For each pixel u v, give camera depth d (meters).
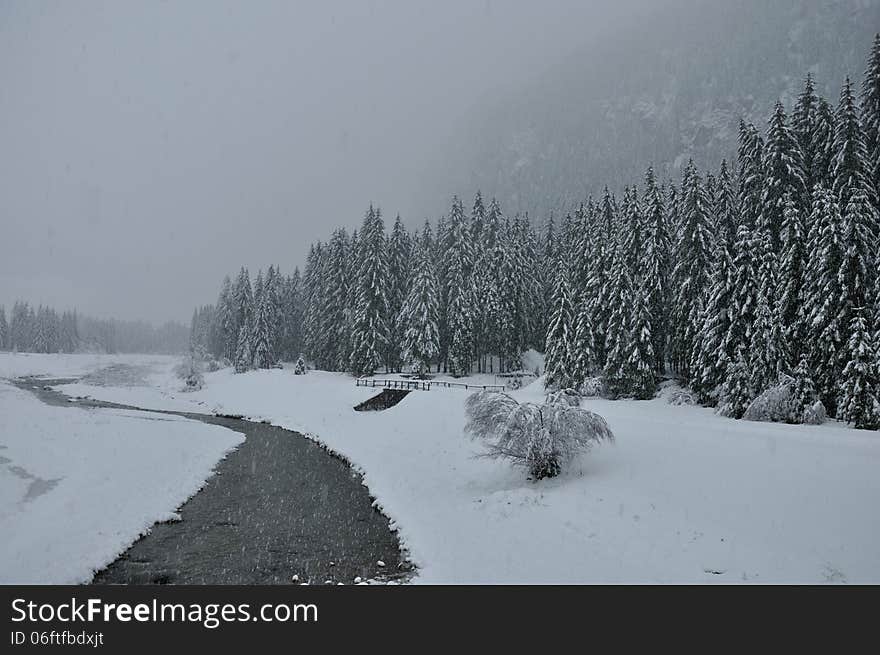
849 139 29.86
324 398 44.38
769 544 11.20
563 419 17.91
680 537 12.27
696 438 18.70
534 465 18.34
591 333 41.44
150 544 14.95
